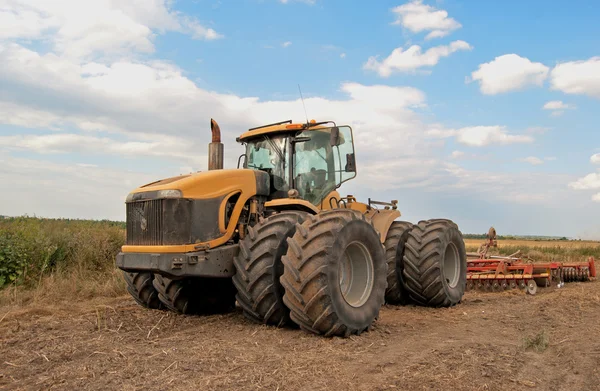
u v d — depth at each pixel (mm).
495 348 4449
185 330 5066
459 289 7723
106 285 8297
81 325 5156
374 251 5406
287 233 5070
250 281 4961
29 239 9555
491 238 11773
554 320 5934
